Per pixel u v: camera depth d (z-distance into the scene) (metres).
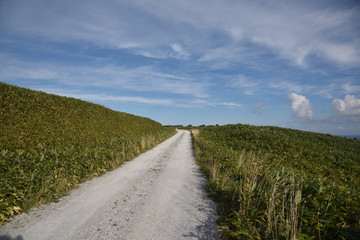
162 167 9.95
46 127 11.73
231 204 5.14
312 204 3.77
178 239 3.69
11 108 11.68
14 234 3.69
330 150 17.25
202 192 6.38
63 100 19.42
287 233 3.09
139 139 17.86
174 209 5.05
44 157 6.86
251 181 5.40
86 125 16.23
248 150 15.85
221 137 21.69
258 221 3.67
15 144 8.29
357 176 11.86
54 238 3.62
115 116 26.64
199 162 11.20
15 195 4.50
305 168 12.07
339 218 3.10
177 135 34.97
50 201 5.21
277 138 19.38
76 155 7.68
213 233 3.91
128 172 8.70
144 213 4.78
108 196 5.84
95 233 3.83
